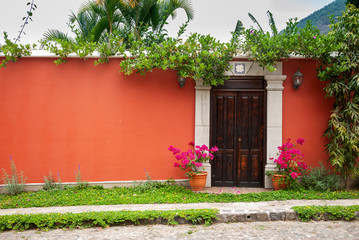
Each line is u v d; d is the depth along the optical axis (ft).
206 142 26.48
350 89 23.88
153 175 26.48
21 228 17.76
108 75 26.40
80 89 26.27
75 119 26.25
